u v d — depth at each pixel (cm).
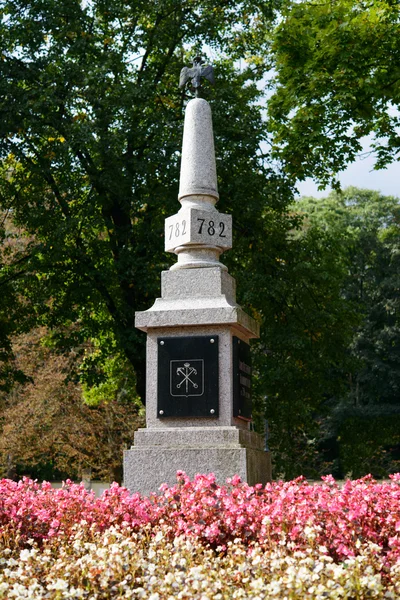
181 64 2088
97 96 1870
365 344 4419
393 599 489
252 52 2284
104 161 1867
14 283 2075
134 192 1925
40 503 733
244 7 2136
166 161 1852
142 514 697
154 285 1852
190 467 834
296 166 1634
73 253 1922
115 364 2367
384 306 4438
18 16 1961
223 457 830
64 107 1912
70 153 1930
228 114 1958
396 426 4197
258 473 879
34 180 1933
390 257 4575
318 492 680
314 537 586
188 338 878
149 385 883
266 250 2100
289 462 2250
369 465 4028
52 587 483
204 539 655
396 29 1485
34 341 2850
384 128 1628
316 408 2339
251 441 892
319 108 1550
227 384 865
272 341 2048
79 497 735
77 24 1905
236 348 891
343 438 4222
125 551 562
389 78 1502
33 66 1878
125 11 1962
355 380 4506
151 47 2055
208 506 673
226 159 1928
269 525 615
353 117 1548
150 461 845
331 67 1533
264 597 475
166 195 1866
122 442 2966
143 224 1923
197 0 2078
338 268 2280
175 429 855
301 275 2098
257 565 536
